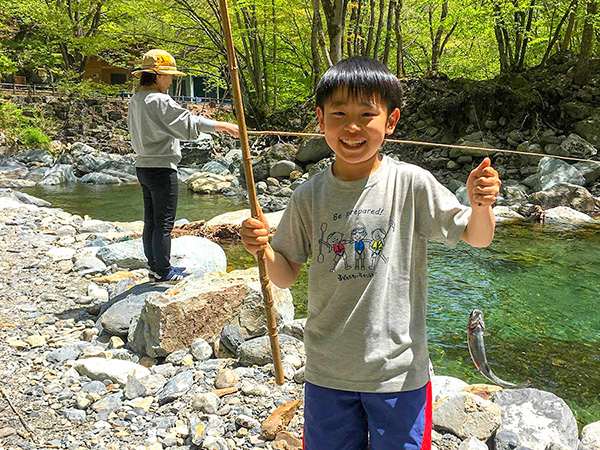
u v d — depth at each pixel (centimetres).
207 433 270
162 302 364
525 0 1531
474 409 281
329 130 173
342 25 1410
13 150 2008
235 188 1452
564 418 293
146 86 412
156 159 416
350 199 177
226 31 187
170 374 338
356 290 173
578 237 844
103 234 731
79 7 2611
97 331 400
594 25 1432
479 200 160
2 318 427
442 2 1630
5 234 688
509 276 639
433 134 1578
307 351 183
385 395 170
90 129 2484
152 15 2073
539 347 448
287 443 262
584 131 1362
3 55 2478
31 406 302
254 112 1884
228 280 405
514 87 1520
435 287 599
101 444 268
